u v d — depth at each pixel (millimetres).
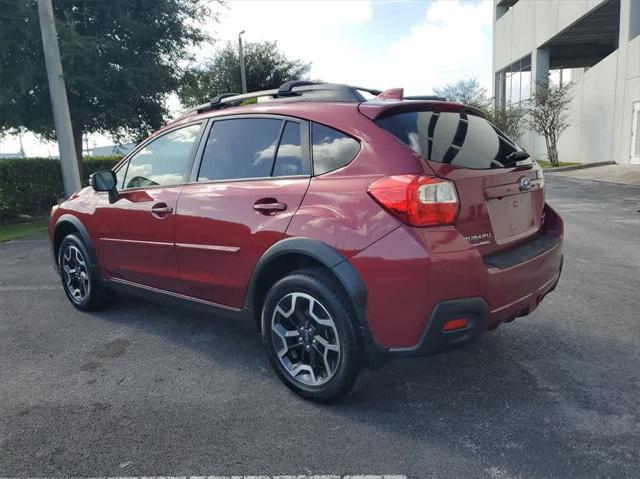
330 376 3004
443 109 3260
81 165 15484
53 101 11109
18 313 5086
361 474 2465
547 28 26094
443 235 2676
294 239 3016
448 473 2451
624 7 20062
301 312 3129
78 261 4945
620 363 3529
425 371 3502
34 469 2572
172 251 3889
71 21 12242
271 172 3354
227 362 3791
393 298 2703
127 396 3299
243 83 30781
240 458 2617
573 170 21031
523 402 3062
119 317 4863
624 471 2418
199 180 3789
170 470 2537
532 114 24391
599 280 5484
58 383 3512
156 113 15578
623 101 20453
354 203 2844
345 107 3141
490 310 2811
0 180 12594
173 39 14922
